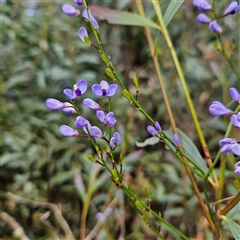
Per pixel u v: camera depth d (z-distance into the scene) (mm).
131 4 561
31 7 592
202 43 558
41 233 491
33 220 446
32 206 490
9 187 506
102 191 470
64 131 173
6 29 550
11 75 564
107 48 594
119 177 172
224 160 182
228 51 474
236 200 173
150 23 215
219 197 182
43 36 553
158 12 217
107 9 216
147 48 586
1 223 474
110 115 172
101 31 588
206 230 337
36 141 534
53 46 534
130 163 465
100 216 368
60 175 477
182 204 442
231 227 174
